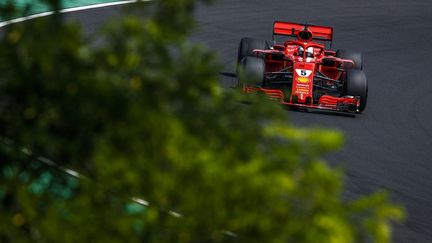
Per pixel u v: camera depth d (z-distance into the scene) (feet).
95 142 45.21
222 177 41.75
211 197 42.09
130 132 44.04
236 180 41.73
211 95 47.06
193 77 46.88
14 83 45.98
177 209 43.34
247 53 210.59
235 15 291.99
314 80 201.05
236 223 42.34
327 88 200.13
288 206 42.68
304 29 209.56
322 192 43.11
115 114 44.86
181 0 48.42
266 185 41.57
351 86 189.67
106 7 273.13
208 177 41.83
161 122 43.60
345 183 142.00
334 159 154.71
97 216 43.47
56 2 47.60
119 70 46.32
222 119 46.88
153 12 48.67
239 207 42.19
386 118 193.47
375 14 319.68
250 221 42.14
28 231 46.44
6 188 47.14
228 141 45.57
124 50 46.50
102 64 46.21
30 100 45.83
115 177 43.21
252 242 43.09
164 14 48.42
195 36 260.62
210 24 276.41
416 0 346.74
